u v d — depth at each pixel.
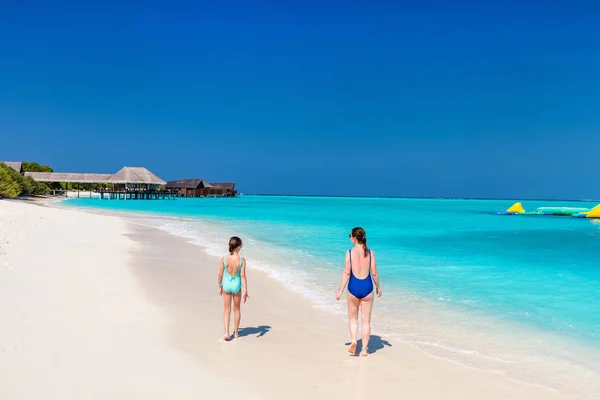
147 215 36.97
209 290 9.22
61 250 12.81
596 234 24.67
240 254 15.08
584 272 12.35
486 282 10.90
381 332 6.89
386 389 4.78
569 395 4.79
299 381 4.90
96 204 57.22
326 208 66.31
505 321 7.55
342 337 6.55
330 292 9.52
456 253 16.28
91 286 8.69
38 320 6.28
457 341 6.52
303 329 6.87
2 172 54.50
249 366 5.26
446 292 9.74
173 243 17.16
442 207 83.00
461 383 5.02
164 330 6.42
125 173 79.50
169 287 9.29
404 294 9.52
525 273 12.17
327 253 15.50
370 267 5.73
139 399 4.25
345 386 4.82
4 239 13.49
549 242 20.34
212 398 4.38
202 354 5.58
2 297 7.18
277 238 20.47
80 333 5.95
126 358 5.24
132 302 7.80
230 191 135.75
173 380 4.73
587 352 6.13
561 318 7.76
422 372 5.30
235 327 6.32
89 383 4.50
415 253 16.25
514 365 5.62
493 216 46.28
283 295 9.19
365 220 36.50
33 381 4.43
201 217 36.06
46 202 56.00
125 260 12.27
